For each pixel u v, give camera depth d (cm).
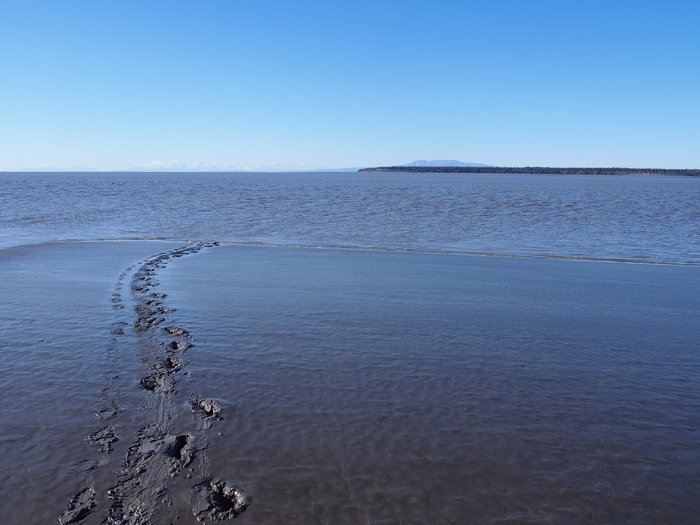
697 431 570
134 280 1270
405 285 1284
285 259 1661
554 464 500
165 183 8756
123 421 559
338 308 1045
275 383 668
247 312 998
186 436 533
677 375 729
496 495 452
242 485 455
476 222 2922
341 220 2981
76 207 3728
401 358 770
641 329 945
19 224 2691
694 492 462
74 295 1105
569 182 12231
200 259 1625
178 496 438
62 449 503
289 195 5241
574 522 421
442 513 427
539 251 1964
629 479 479
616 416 602
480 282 1338
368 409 603
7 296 1091
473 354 796
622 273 1507
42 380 659
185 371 699
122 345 791
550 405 626
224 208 3703
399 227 2684
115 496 436
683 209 3847
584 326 958
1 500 429
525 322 976
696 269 1596
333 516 420
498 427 569
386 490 454
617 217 3231
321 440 532
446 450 520
